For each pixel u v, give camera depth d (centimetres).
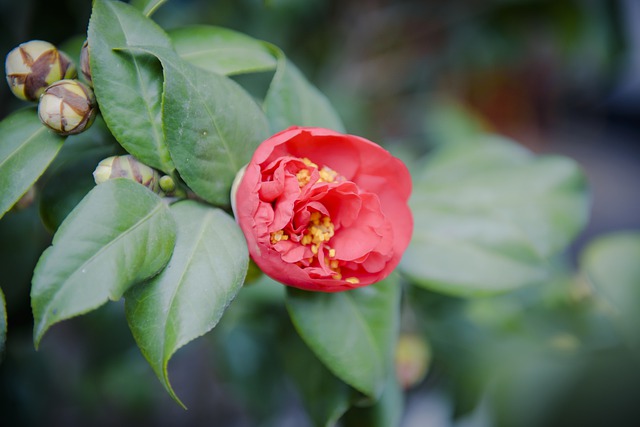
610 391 42
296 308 44
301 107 47
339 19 83
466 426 62
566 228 54
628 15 89
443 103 92
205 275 39
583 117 120
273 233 40
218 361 66
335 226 41
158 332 39
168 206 41
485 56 89
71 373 78
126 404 75
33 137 42
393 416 50
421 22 90
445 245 49
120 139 41
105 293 37
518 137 107
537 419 43
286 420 79
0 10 58
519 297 60
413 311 58
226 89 42
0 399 59
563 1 80
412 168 67
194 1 67
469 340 58
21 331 57
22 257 54
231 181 42
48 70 42
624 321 50
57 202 45
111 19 42
